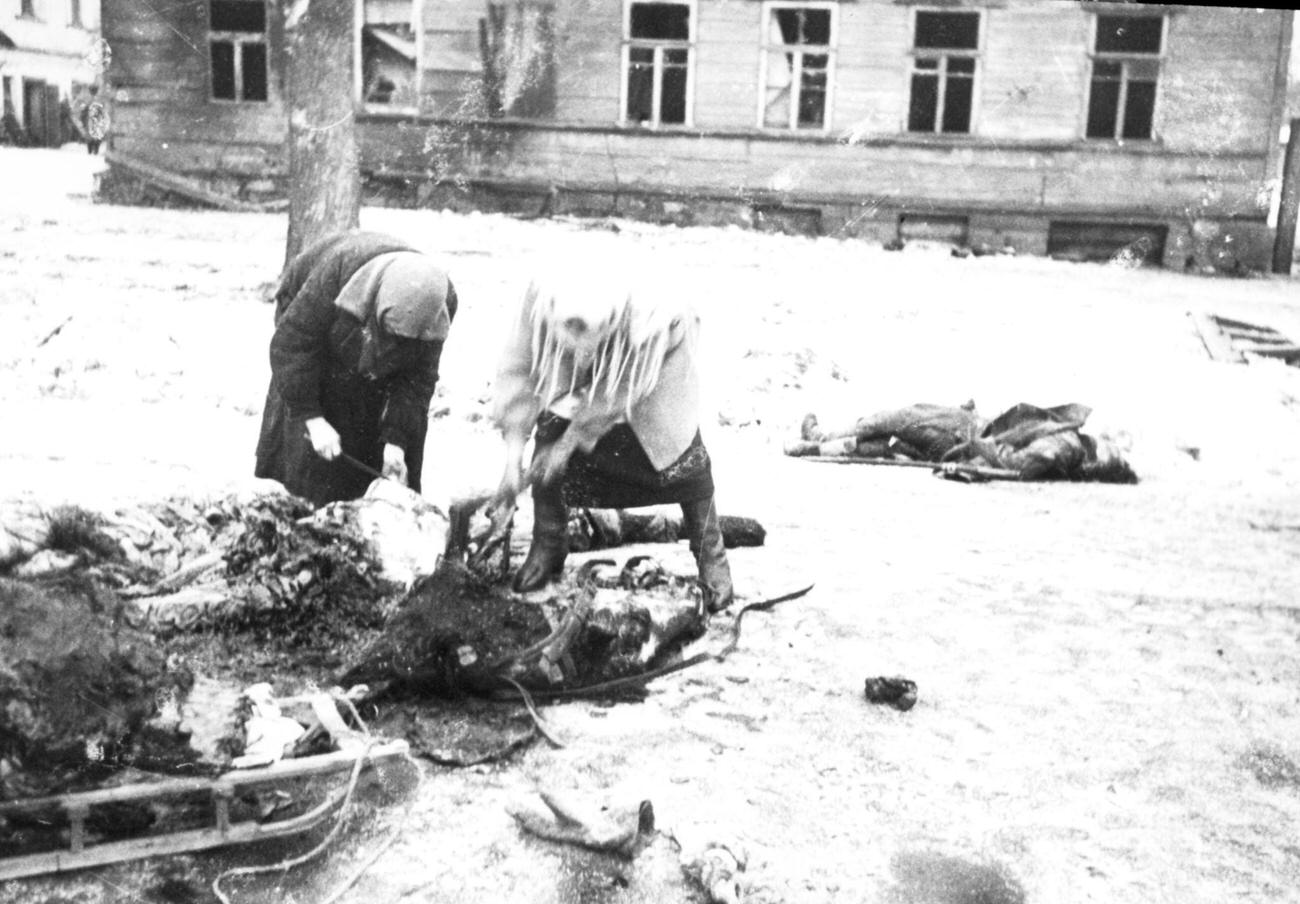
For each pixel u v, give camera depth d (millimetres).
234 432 7512
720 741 3881
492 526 4637
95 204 19016
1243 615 5422
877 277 16156
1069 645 4930
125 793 2990
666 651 4445
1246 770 3912
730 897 2996
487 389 9109
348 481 5195
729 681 4332
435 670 3934
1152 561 6250
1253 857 3385
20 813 2982
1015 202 20172
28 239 14422
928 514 7004
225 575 4293
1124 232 20062
